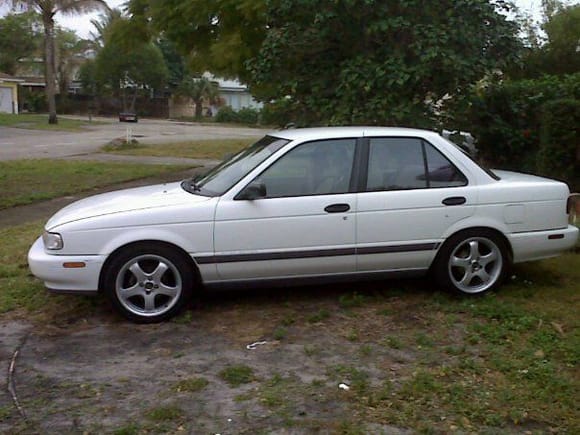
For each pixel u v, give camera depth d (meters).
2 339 5.02
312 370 4.35
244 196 5.34
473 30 8.02
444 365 4.38
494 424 3.61
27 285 6.33
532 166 10.18
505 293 5.86
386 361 4.48
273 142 5.83
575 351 4.53
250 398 3.96
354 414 3.74
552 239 5.86
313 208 5.38
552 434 3.52
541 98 10.21
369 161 5.57
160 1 12.14
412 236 5.57
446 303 5.62
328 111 8.38
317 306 5.63
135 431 3.58
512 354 4.53
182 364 4.50
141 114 66.00
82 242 5.18
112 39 13.75
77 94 66.94
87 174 15.80
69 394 4.05
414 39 7.96
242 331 5.11
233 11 11.16
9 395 4.05
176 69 66.81
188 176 15.91
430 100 8.52
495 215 5.71
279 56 8.68
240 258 5.34
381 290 6.01
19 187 13.40
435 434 3.52
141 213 5.24
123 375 4.33
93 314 5.54
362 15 8.16
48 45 44.62
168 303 5.36
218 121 59.47
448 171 5.70
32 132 37.44
